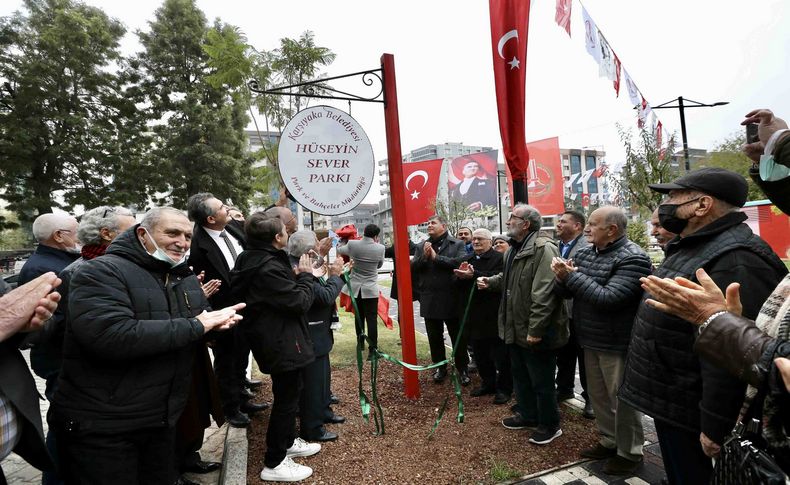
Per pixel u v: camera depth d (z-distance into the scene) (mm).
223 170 20391
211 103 21375
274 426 2637
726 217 1760
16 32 17297
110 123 19781
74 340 1725
